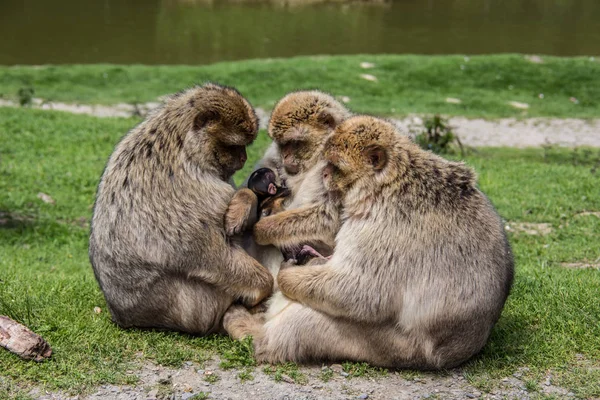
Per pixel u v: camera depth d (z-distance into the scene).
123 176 5.55
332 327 5.22
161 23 37.81
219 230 5.45
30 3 40.78
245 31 36.75
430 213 5.14
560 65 28.03
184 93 5.67
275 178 5.90
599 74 27.30
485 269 5.18
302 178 5.87
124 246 5.52
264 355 5.37
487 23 38.88
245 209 5.44
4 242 11.07
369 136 5.18
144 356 5.47
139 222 5.45
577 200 12.38
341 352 5.29
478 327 5.25
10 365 5.20
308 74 26.44
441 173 5.29
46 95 23.83
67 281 7.26
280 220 5.45
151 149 5.50
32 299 6.38
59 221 12.30
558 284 7.06
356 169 5.16
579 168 15.45
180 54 32.31
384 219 5.11
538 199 12.40
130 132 5.76
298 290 5.16
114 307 5.78
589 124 22.39
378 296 5.06
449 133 16.83
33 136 16.86
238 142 5.55
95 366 5.29
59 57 31.27
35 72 26.45
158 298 5.57
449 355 5.27
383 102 23.80
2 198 12.80
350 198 5.21
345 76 26.38
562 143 20.23
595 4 43.62
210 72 26.61
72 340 5.62
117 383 5.08
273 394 5.00
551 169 15.05
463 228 5.17
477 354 5.62
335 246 5.30
